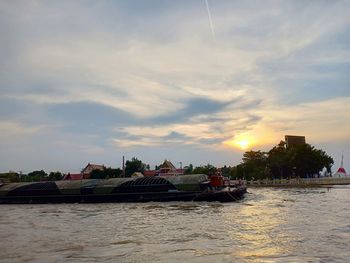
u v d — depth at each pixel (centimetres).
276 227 2691
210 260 1720
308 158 13700
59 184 7325
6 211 5469
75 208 5672
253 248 1966
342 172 15012
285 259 1700
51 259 1878
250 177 14888
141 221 3453
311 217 3216
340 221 2911
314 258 1705
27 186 7506
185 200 6203
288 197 6194
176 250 1975
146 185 6538
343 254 1777
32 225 3459
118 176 13312
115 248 2102
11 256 1989
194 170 15188
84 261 1803
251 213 3759
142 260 1777
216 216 3606
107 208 5375
